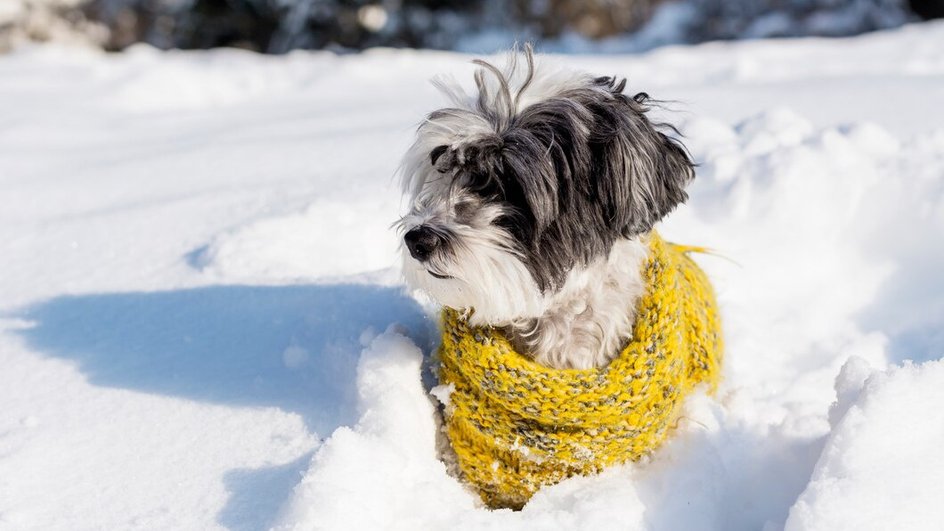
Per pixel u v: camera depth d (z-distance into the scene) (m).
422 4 17.67
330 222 4.32
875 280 4.36
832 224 4.50
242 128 6.43
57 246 4.40
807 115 5.81
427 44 17.73
